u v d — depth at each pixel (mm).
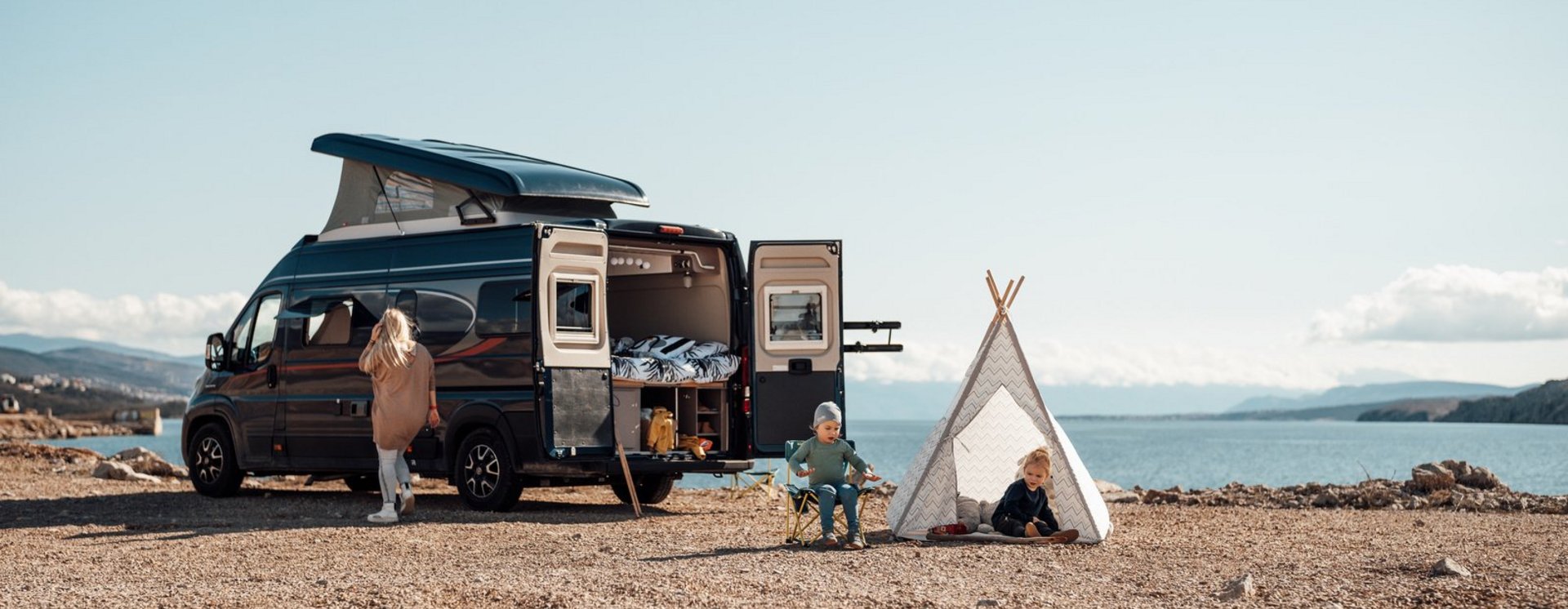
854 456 10352
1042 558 9430
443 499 15312
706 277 14305
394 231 14188
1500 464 71562
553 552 9922
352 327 14250
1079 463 10875
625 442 13484
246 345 15281
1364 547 10117
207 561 9547
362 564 9328
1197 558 9414
